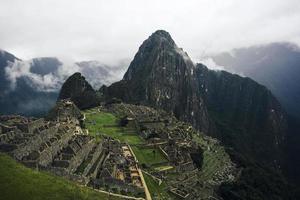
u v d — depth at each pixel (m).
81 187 104.38
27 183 91.94
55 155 124.38
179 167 178.12
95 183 118.06
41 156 112.12
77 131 172.50
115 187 120.62
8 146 109.50
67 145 133.38
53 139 131.38
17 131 127.69
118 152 167.12
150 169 163.50
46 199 88.44
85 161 130.75
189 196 150.75
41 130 133.25
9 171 94.19
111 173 126.62
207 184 192.00
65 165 114.81
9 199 84.25
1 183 88.31
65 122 191.00
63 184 98.88
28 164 106.50
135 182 133.50
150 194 127.50
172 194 143.88
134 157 172.00
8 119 167.38
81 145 134.75
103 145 167.00
